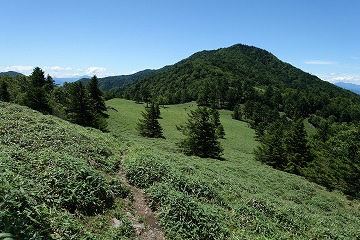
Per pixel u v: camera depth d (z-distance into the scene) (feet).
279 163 180.34
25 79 318.24
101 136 69.97
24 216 19.62
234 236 31.58
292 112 531.50
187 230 29.58
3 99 214.69
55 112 188.34
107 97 459.73
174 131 291.38
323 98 556.51
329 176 138.82
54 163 33.35
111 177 39.63
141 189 38.78
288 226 41.83
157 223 30.66
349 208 93.30
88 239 23.18
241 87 620.08
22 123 50.80
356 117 484.33
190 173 53.21
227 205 42.29
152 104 249.14
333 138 192.85
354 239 46.65
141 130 246.27
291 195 78.89
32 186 25.88
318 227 45.21
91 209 28.73
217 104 556.51
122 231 27.07
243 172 96.73
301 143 179.63
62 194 27.94
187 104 564.30
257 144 303.07
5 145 38.06
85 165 34.86
